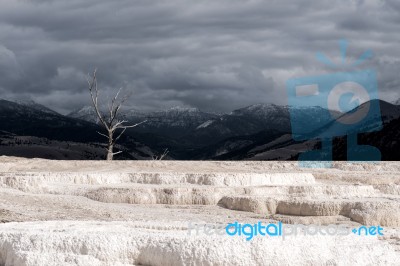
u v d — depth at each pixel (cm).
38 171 3644
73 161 4025
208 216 2178
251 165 3897
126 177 3002
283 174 2936
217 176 2844
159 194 2544
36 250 1282
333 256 1273
